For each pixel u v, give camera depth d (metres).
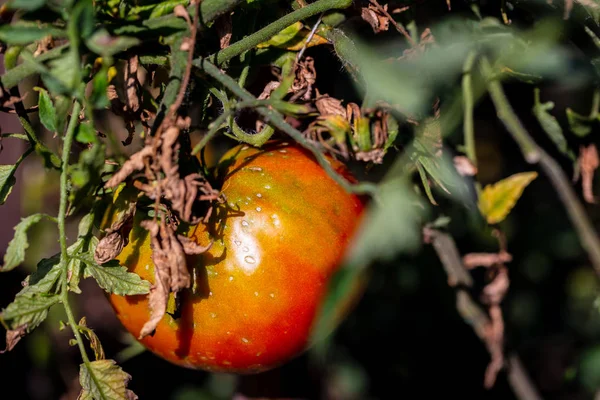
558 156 0.56
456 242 0.70
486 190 0.45
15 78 0.44
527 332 0.80
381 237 0.40
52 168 0.44
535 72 0.48
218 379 0.79
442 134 0.48
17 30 0.42
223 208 0.46
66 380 0.68
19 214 0.64
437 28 0.50
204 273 0.46
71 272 0.46
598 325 0.73
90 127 0.42
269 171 0.47
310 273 0.46
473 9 0.49
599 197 0.59
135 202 0.46
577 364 0.60
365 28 0.51
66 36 0.42
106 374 0.45
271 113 0.44
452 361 0.78
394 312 0.76
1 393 0.66
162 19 0.44
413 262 0.71
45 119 0.44
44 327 0.66
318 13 0.47
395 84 0.43
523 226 0.78
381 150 0.46
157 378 0.77
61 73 0.42
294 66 0.46
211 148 0.54
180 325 0.47
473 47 0.47
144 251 0.46
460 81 0.49
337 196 0.47
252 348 0.47
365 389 0.77
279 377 0.59
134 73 0.46
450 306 0.74
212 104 0.49
